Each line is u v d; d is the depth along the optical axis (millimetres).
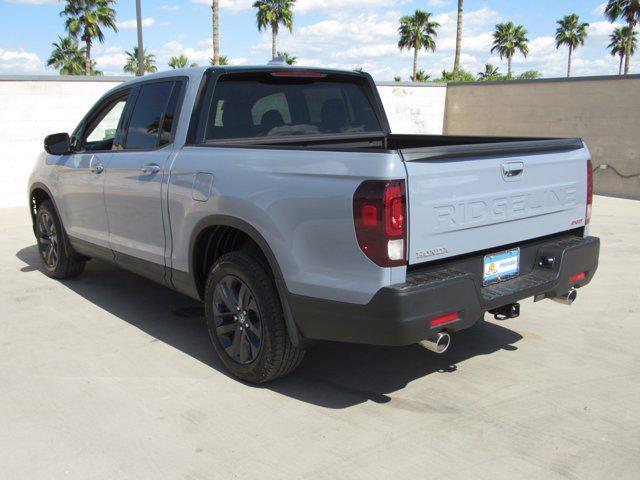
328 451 3039
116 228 4812
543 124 14367
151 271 4500
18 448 3078
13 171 10930
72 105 11289
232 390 3703
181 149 4105
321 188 3139
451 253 3189
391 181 2902
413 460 2949
